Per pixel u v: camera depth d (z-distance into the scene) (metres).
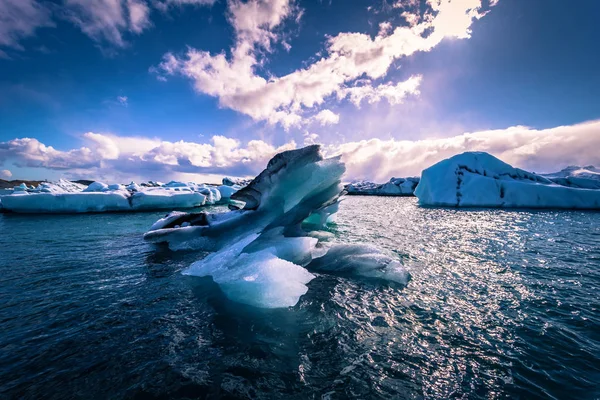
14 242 9.27
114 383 2.55
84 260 7.02
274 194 7.27
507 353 3.03
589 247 8.31
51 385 2.52
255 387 2.52
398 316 3.91
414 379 2.63
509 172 26.70
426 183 28.00
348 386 2.54
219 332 3.48
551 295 4.63
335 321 3.77
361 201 37.31
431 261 6.79
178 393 2.43
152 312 4.05
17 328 3.55
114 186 26.09
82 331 3.48
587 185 25.34
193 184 38.12
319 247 6.84
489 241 9.31
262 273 4.75
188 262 6.87
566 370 2.74
